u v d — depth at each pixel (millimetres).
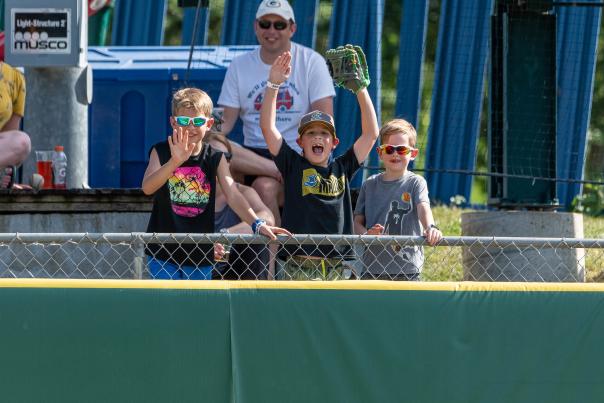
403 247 19766
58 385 16047
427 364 16297
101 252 23391
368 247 20016
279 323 16234
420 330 16328
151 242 17062
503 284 16484
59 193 23422
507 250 24188
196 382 16141
